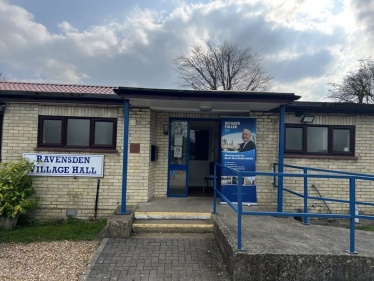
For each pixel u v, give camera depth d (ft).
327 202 24.09
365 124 24.48
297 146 24.26
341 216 12.80
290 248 12.92
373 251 12.91
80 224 21.16
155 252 14.74
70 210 22.54
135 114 22.81
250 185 22.41
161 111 24.23
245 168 22.53
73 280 12.14
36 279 12.21
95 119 22.95
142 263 13.48
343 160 24.22
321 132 24.45
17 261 14.17
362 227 22.13
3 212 19.57
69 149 22.54
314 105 22.94
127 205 21.47
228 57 100.73
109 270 12.75
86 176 22.59
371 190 24.22
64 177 22.56
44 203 22.38
